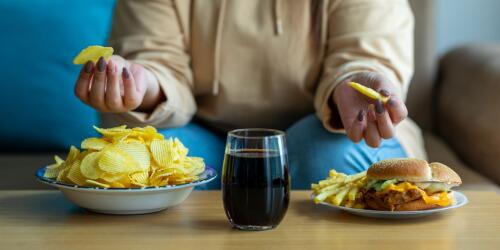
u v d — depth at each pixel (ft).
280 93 5.69
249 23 5.64
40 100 6.38
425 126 7.22
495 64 6.41
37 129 6.40
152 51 5.78
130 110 4.87
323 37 5.60
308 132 5.18
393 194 3.88
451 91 6.92
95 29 6.49
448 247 3.57
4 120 6.37
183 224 3.88
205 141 5.58
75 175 3.92
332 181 4.18
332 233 3.74
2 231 3.78
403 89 5.49
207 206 4.20
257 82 5.69
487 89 6.24
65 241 3.64
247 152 3.73
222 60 5.69
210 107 5.86
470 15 8.31
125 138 4.01
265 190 3.70
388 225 3.86
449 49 7.84
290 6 5.58
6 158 6.26
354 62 5.16
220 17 5.66
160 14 5.83
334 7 5.61
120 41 5.91
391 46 5.51
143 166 3.92
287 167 3.78
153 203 3.98
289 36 5.60
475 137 6.22
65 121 6.41
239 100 5.72
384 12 5.58
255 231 3.77
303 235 3.71
